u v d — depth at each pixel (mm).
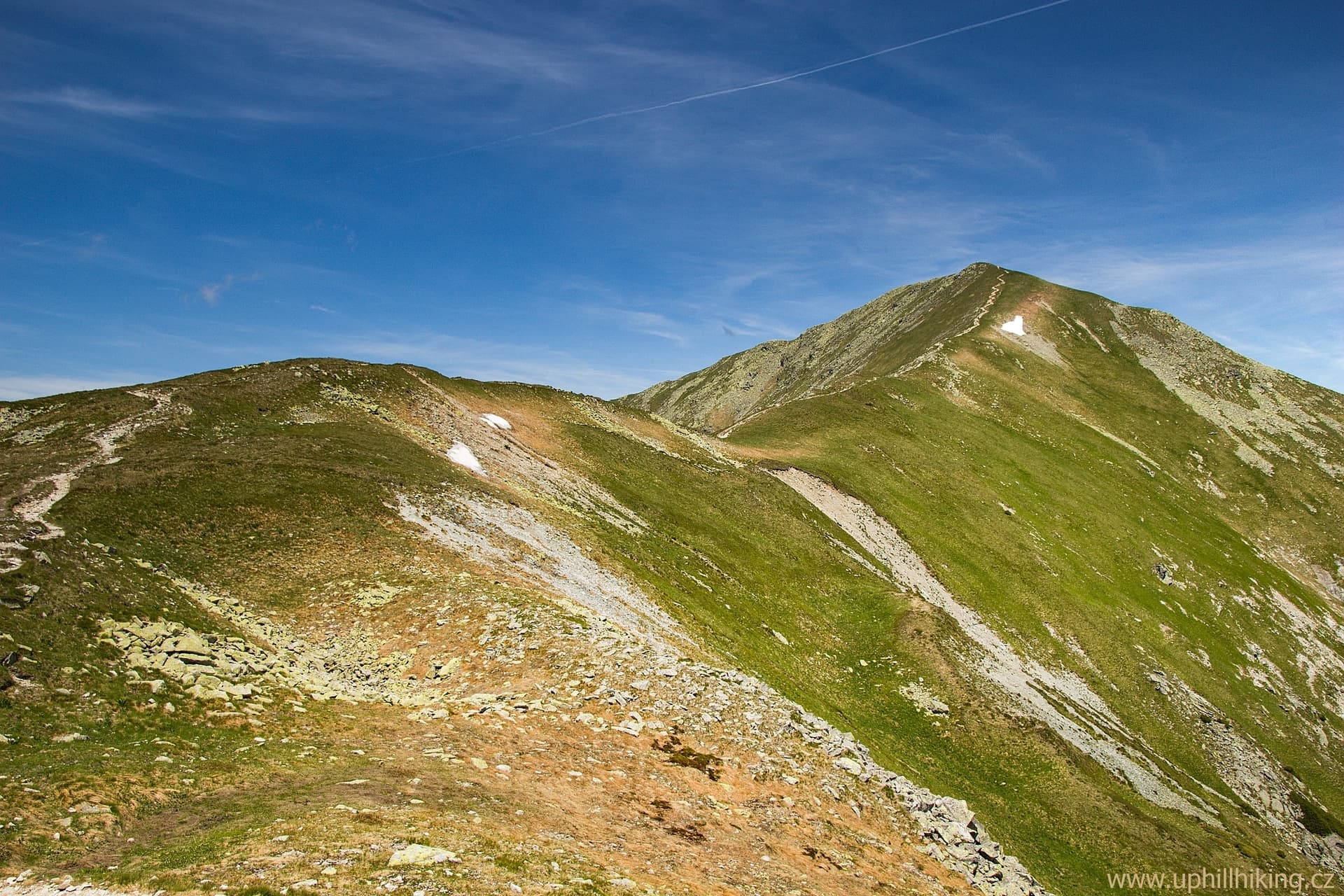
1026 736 55875
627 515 68625
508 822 17922
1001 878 26719
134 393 58938
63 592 26000
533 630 34062
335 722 23984
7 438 49438
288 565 39406
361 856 14414
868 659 63219
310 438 56094
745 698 31969
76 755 18438
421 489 51562
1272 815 70125
